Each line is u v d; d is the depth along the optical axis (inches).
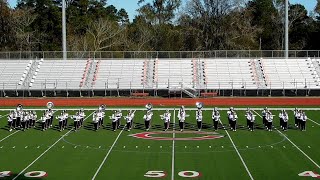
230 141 1047.6
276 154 923.4
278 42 3075.8
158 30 2915.8
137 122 1305.4
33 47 2844.5
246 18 2775.6
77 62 1973.4
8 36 2780.5
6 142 1053.8
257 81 1849.2
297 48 2940.5
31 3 3105.3
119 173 797.2
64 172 805.2
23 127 1199.6
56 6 2997.0
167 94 1822.1
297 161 868.6
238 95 1811.0
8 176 782.5
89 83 1855.3
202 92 1806.1
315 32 2834.6
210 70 1915.6
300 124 1174.3
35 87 1840.6
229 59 1972.2
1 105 1675.7
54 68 1940.2
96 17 3257.9
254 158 893.8
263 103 1654.8
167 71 1916.8
